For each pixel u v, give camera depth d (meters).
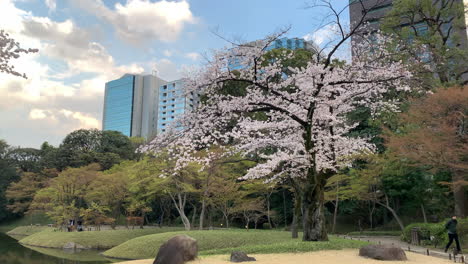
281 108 12.90
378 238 21.44
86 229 34.34
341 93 13.91
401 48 17.66
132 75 98.38
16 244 28.31
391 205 28.98
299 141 14.35
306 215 13.73
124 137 57.88
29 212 39.97
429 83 18.36
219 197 27.27
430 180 22.25
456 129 15.31
